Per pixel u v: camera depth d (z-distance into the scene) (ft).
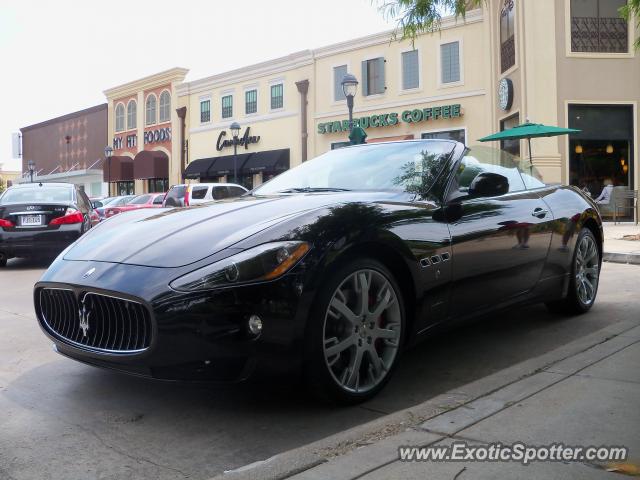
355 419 9.57
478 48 68.49
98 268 9.98
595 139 55.26
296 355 9.12
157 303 8.82
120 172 117.70
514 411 9.04
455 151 13.01
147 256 9.76
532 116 54.49
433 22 23.22
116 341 9.57
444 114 70.85
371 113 78.59
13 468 8.09
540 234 14.11
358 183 12.82
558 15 54.24
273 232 9.48
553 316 16.53
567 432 8.26
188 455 8.43
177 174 109.29
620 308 17.43
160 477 7.79
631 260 29.55
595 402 9.29
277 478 7.27
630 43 54.54
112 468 8.05
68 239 31.22
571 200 16.08
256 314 8.81
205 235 9.96
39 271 30.83
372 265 10.12
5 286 25.22
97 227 12.41
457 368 12.18
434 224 11.26
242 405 10.23
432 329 11.39
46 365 12.91
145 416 9.87
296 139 88.58
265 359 8.96
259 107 94.12
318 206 10.36
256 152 94.38
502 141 63.31
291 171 15.08
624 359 11.55
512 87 59.26
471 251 11.90
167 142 111.86
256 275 8.91
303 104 86.12
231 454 8.43
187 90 107.14
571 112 54.95
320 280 9.24
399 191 12.00
